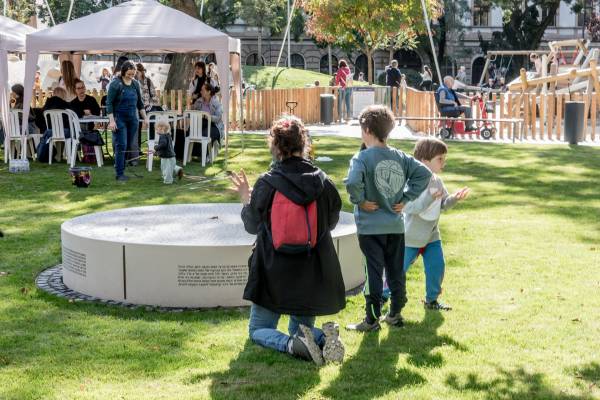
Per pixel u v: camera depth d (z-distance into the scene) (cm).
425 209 666
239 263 710
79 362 580
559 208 1199
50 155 1712
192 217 878
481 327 655
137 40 1600
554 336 633
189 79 2622
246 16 6334
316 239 550
